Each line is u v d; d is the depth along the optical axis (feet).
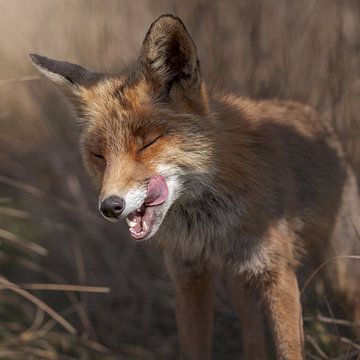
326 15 48.14
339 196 39.63
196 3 47.62
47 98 50.55
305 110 41.24
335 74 45.60
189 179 32.86
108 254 47.62
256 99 43.83
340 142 41.96
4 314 46.42
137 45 49.08
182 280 36.40
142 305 46.80
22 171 53.01
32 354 41.75
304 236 37.04
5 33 53.78
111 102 32.96
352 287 39.52
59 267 49.60
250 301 39.37
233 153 33.88
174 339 45.06
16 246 51.83
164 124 31.83
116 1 50.37
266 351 42.24
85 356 43.34
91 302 47.37
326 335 40.01
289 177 36.24
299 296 35.06
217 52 46.80
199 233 35.06
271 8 47.70
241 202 34.06
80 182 48.78
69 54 49.16
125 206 30.27
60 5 50.96
